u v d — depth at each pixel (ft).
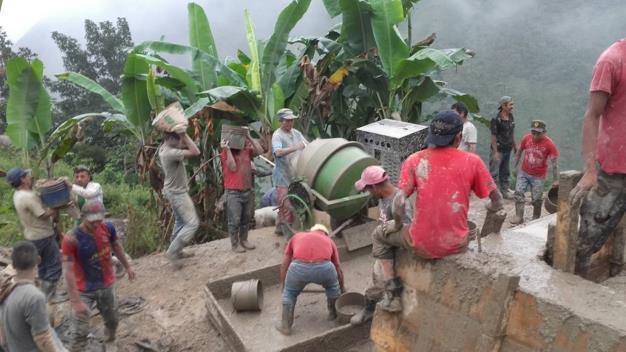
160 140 29.84
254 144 23.32
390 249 12.58
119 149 64.44
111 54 96.73
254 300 18.15
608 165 10.32
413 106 35.63
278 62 30.71
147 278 21.97
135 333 18.20
